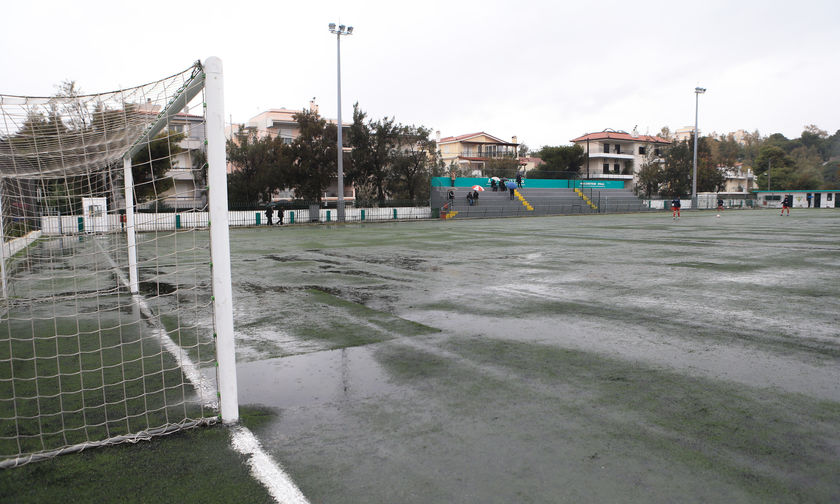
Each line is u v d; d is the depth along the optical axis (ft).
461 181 151.74
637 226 90.33
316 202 126.11
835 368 14.93
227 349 11.51
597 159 239.71
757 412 11.84
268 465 9.65
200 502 8.46
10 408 12.66
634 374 14.52
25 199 35.58
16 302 26.63
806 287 28.89
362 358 16.20
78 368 15.66
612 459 9.71
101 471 9.53
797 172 281.33
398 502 8.38
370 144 131.13
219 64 11.48
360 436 10.84
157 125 19.42
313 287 29.73
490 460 9.74
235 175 120.78
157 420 11.83
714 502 8.26
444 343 17.84
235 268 38.19
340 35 104.01
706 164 215.92
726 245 54.03
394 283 30.96
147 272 37.99
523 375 14.52
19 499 8.61
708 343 17.63
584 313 22.56
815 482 8.84
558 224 99.76
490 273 34.96
